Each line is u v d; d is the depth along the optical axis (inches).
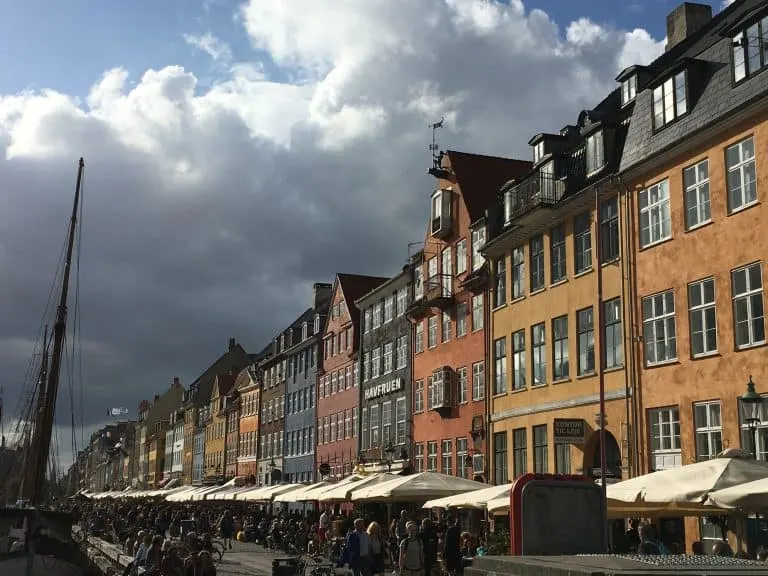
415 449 1787.6
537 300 1299.2
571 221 1213.1
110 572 1130.7
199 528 1822.1
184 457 4820.4
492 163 1708.9
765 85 855.1
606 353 1115.3
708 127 926.4
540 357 1290.6
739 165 902.4
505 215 1409.9
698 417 938.7
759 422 847.1
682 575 158.9
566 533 428.8
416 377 1817.2
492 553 875.4
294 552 1325.0
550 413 1236.5
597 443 1141.1
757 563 181.5
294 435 2849.4
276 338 3294.8
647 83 1057.5
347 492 1146.7
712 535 883.4
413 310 1795.0
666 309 1002.1
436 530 1197.7
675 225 991.6
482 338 1504.7
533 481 430.3
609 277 1111.0
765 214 859.4
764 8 858.1
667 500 557.3
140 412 6929.1
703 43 1077.1
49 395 1801.2
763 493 504.1
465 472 1535.4
